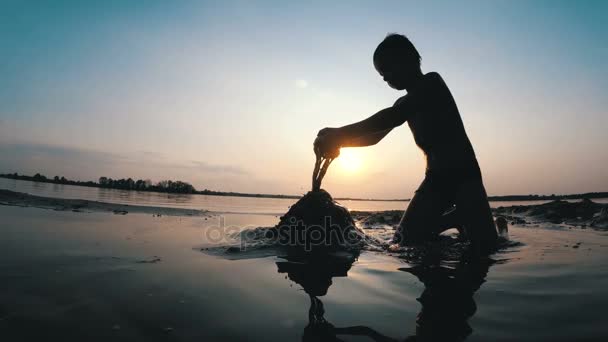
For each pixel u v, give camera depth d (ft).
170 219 17.31
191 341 3.53
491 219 10.69
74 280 5.62
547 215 21.63
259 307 4.58
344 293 5.27
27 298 4.70
